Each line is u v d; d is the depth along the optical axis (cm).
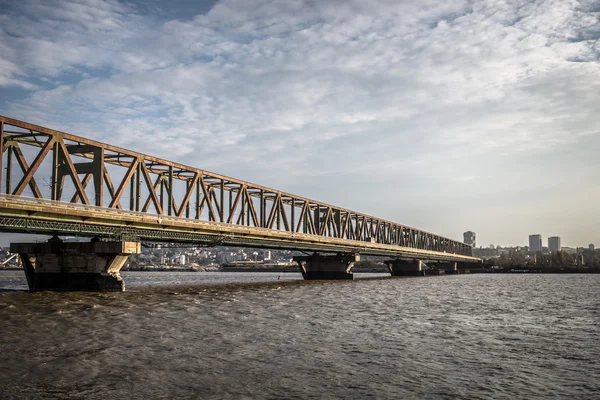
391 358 2753
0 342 2902
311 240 10288
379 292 7638
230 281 11912
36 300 5112
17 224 5153
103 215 5762
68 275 6419
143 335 3188
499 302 6197
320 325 3819
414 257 17388
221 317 4072
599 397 2139
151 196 6669
